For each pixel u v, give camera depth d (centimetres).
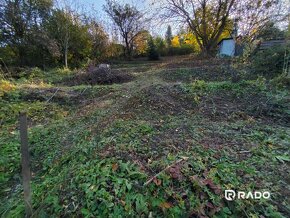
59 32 1412
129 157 210
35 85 680
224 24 1384
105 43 1741
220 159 211
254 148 239
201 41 1541
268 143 254
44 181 222
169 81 734
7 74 745
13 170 266
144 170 191
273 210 155
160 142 242
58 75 998
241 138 266
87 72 917
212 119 339
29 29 1276
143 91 472
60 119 431
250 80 541
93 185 179
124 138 258
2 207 202
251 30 858
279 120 332
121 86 663
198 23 1449
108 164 201
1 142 326
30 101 529
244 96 426
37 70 985
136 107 400
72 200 175
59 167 244
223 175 183
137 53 2111
